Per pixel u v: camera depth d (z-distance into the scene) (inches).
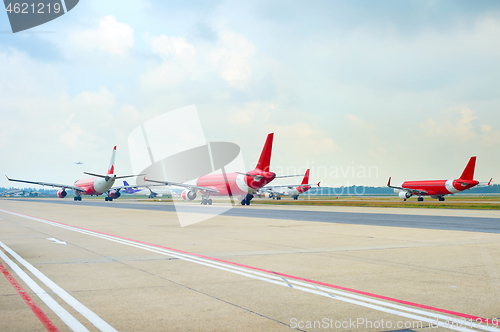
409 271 390.9
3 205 2292.1
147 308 262.4
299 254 504.1
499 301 281.4
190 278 358.3
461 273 381.7
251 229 860.0
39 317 242.1
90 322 233.3
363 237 698.8
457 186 2768.2
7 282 341.1
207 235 737.0
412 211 1590.8
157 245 595.8
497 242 622.5
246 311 255.8
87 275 371.6
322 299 285.3
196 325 228.5
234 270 396.5
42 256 487.8
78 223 1024.2
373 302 277.3
